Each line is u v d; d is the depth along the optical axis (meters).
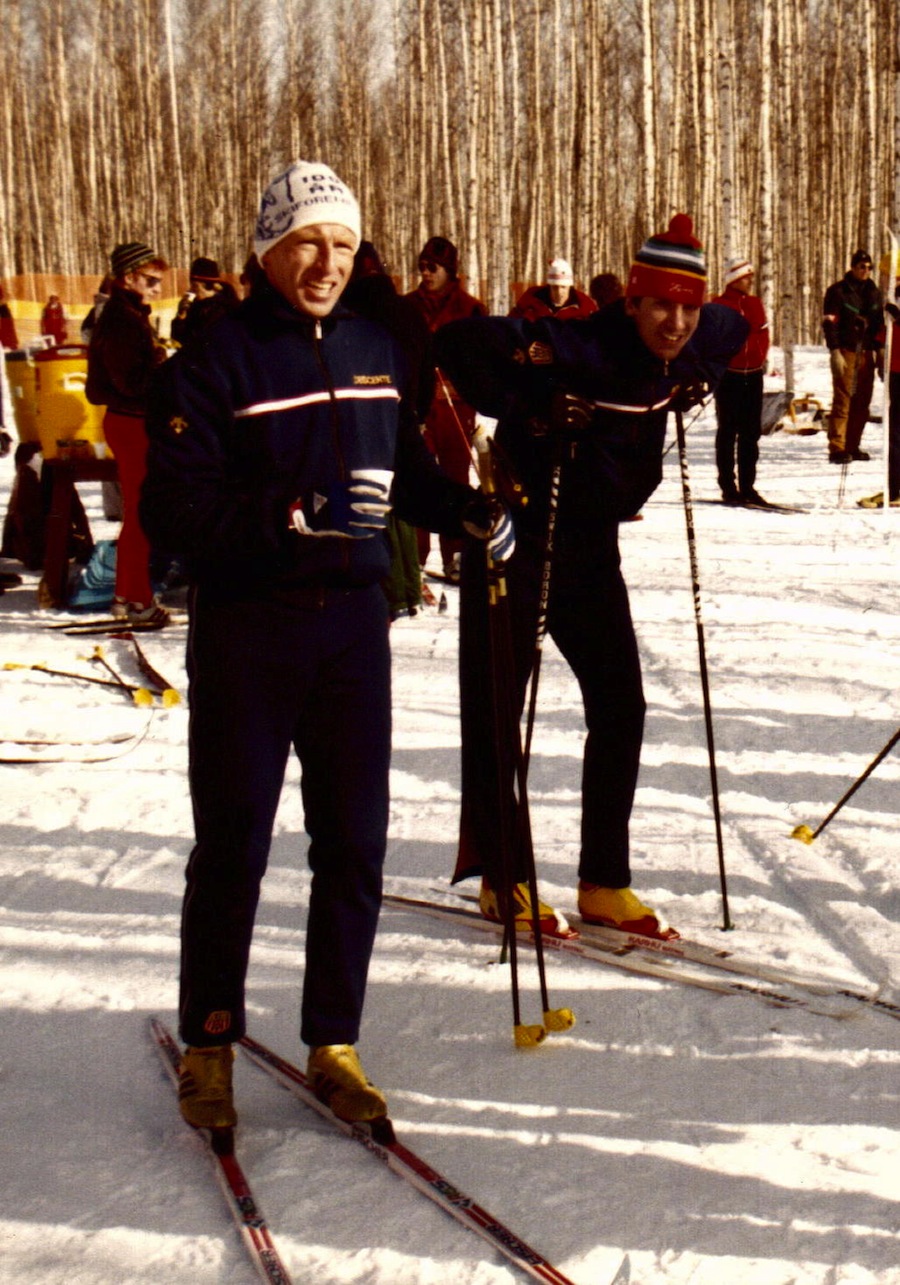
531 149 39.50
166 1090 2.72
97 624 6.80
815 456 13.55
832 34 39.16
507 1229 2.21
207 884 2.51
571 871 3.78
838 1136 2.48
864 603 7.01
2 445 11.20
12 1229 2.27
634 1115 2.58
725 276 10.14
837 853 3.85
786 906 3.54
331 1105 2.55
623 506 3.25
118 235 49.22
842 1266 2.11
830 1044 2.82
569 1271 2.12
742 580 7.64
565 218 34.88
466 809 3.41
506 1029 2.94
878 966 3.17
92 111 48.91
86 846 4.07
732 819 4.14
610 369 3.07
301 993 3.12
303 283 2.39
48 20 51.09
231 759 2.46
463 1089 2.69
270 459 2.42
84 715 5.41
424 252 7.23
